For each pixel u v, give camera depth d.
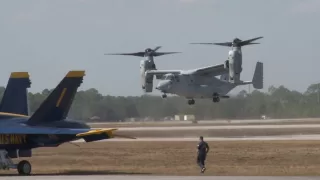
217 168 113.00
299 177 87.94
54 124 107.31
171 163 122.75
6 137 103.69
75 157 136.88
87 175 96.75
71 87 108.81
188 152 141.62
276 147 150.12
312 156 130.00
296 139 178.62
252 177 88.00
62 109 108.25
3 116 105.94
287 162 122.50
